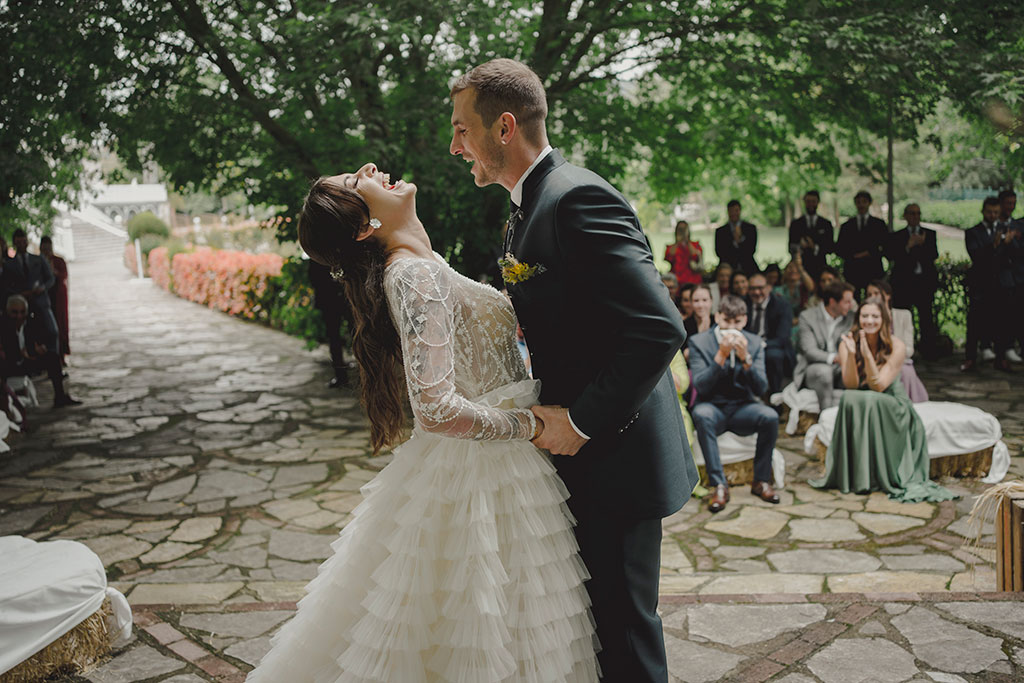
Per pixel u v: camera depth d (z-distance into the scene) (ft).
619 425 6.09
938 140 29.53
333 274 6.49
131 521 16.39
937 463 17.47
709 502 16.66
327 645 6.34
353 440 22.16
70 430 23.85
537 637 5.98
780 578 12.76
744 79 27.12
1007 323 27.63
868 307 17.26
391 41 20.97
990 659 8.32
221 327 45.88
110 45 23.40
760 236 99.19
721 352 16.84
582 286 5.81
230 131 26.48
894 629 9.07
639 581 6.36
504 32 24.47
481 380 6.32
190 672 9.14
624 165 30.60
